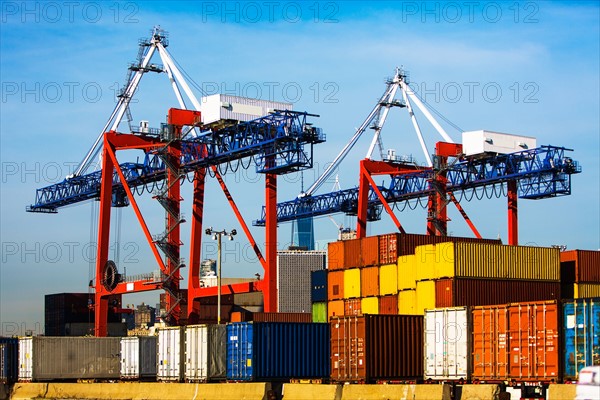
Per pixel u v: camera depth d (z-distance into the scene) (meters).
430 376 64.19
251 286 104.31
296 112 97.94
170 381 79.62
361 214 119.88
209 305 122.06
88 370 92.00
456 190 121.69
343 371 66.94
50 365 90.81
